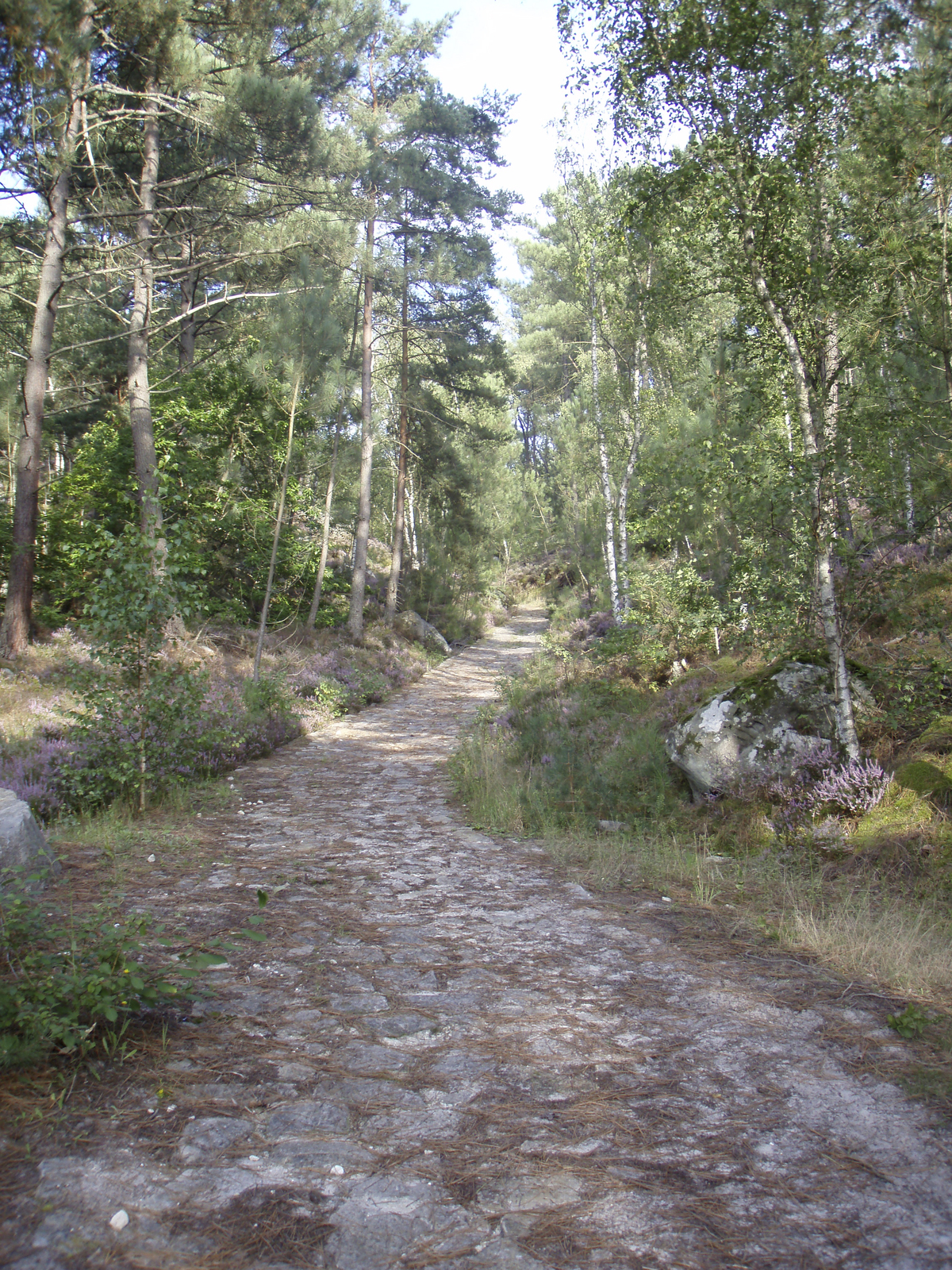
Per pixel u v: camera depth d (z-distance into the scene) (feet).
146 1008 11.17
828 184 27.07
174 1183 7.78
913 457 27.20
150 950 13.93
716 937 15.93
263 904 12.03
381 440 103.45
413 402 97.35
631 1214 7.57
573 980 13.75
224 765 37.60
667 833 24.79
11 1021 9.58
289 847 23.88
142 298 57.31
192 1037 11.02
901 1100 9.73
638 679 45.29
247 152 55.67
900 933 14.76
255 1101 9.45
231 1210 7.45
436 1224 7.38
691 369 50.55
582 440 91.50
